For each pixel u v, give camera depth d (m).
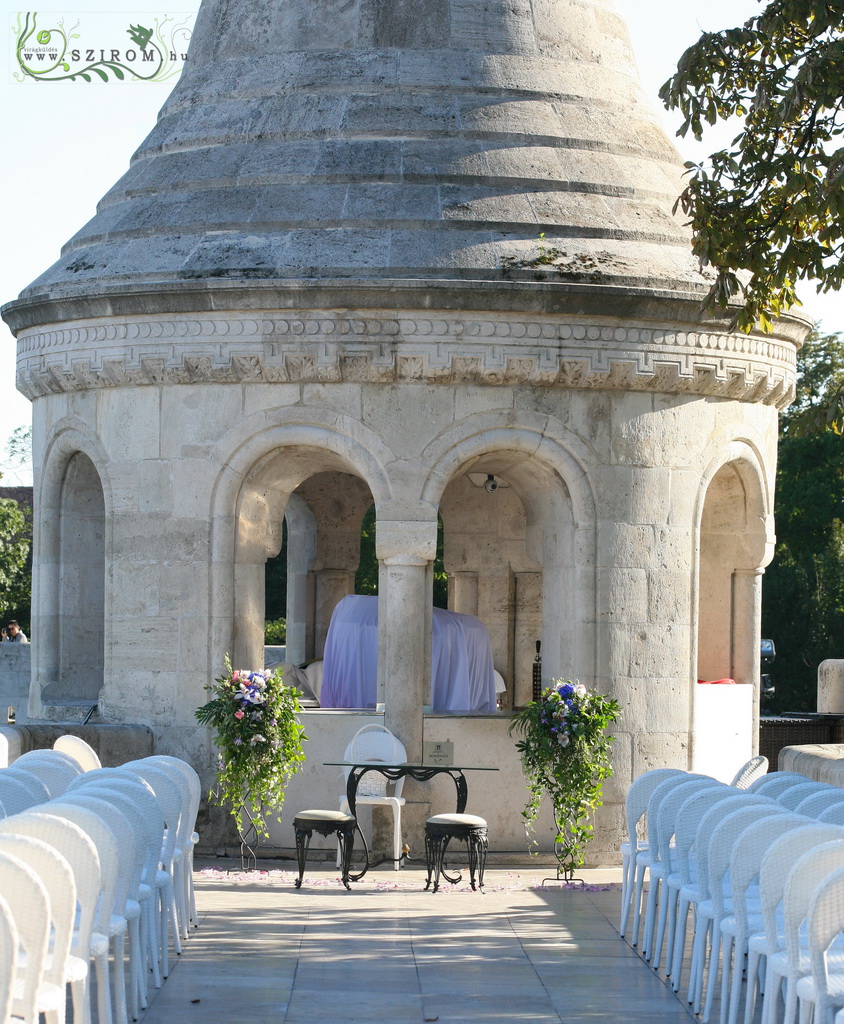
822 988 7.19
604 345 14.66
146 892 9.62
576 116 16.09
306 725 14.98
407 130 15.51
